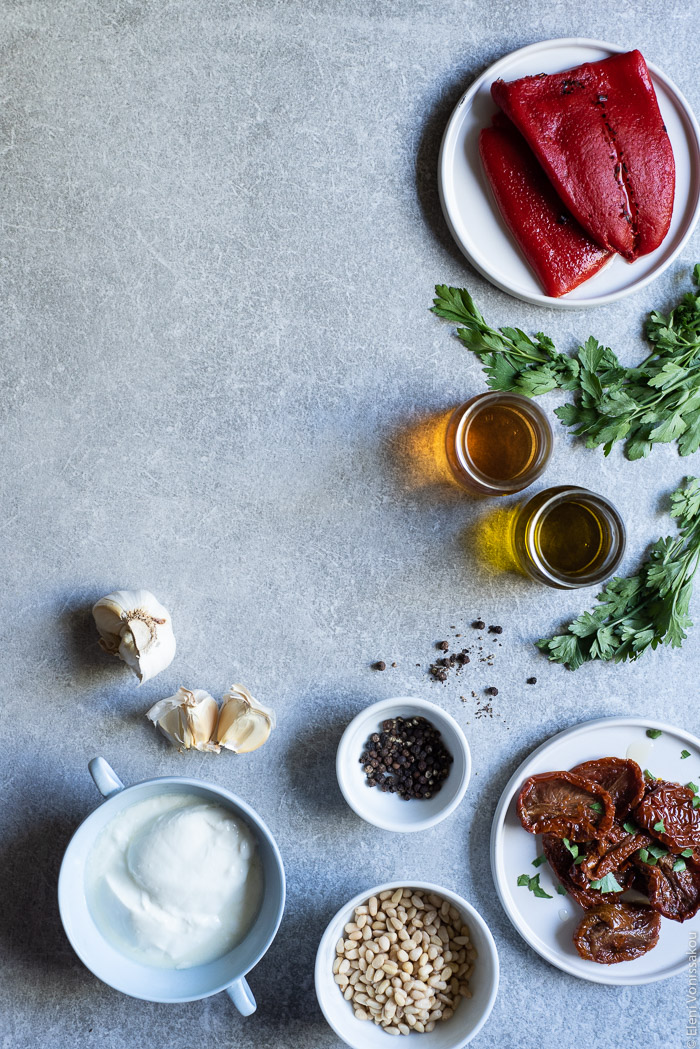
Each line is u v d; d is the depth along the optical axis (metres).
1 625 0.74
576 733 0.76
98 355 0.75
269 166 0.75
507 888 0.76
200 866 0.71
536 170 0.74
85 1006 0.74
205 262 0.75
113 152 0.74
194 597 0.75
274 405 0.75
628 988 0.78
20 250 0.74
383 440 0.76
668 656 0.78
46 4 0.74
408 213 0.76
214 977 0.71
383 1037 0.73
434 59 0.76
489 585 0.77
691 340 0.77
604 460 0.78
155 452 0.75
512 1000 0.77
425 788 0.75
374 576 0.76
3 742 0.74
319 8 0.75
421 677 0.76
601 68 0.73
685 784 0.77
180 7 0.74
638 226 0.74
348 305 0.76
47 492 0.74
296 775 0.76
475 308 0.76
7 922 0.74
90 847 0.71
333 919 0.71
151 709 0.73
